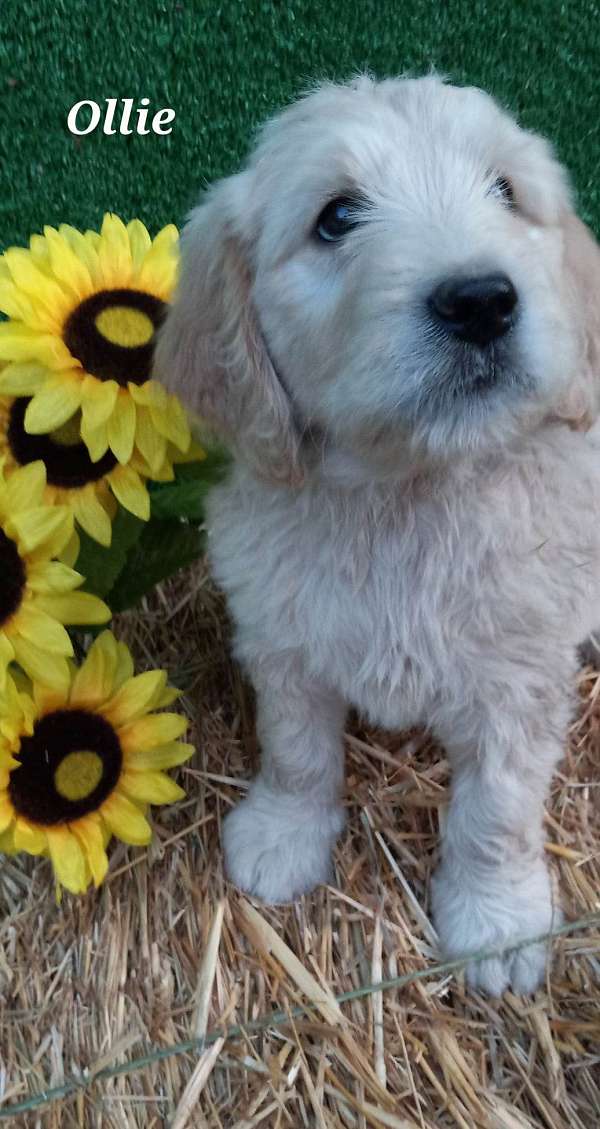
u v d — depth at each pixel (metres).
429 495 0.54
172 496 0.64
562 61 0.82
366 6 0.80
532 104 0.83
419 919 0.62
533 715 0.58
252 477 0.57
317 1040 0.59
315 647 0.57
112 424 0.58
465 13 0.81
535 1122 0.57
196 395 0.57
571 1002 0.59
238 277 0.55
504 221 0.53
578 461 0.57
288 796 0.63
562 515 0.56
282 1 0.79
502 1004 0.59
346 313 0.52
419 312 0.50
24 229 0.81
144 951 0.61
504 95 0.83
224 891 0.63
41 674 0.57
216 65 0.80
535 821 0.60
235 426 0.56
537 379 0.51
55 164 0.80
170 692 0.63
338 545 0.55
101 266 0.61
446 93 0.55
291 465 0.55
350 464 0.54
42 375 0.58
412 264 0.50
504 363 0.50
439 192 0.52
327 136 0.53
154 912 0.62
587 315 0.57
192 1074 0.58
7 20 0.77
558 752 0.59
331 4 0.80
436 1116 0.57
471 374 0.50
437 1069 0.58
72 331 0.59
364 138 0.53
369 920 0.62
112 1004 0.60
